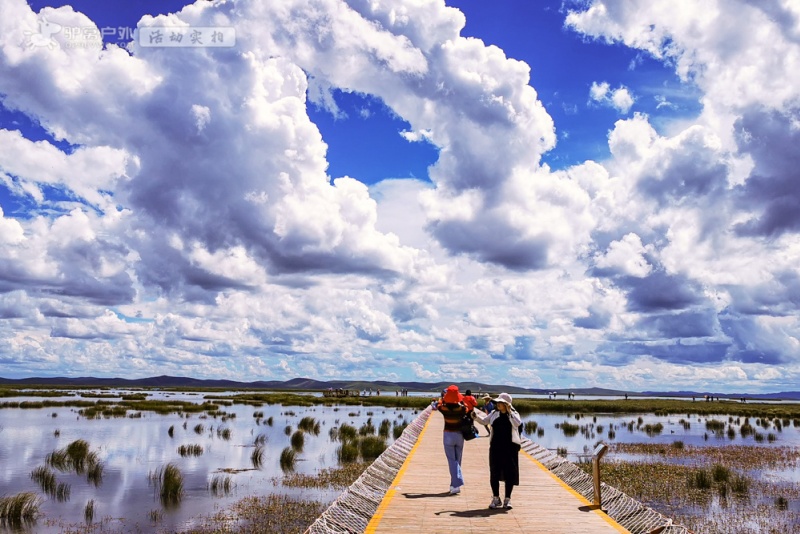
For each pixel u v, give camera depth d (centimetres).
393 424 4281
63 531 1425
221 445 3050
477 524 938
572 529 907
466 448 1917
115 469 2312
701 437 3762
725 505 1697
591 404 8362
